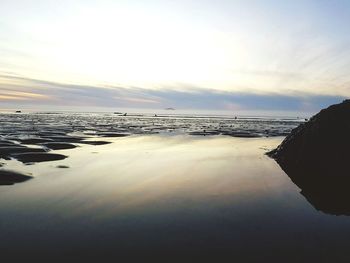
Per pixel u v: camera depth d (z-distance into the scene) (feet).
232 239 28.58
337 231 30.71
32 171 57.67
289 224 32.58
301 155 61.57
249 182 50.96
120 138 132.46
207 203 39.63
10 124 197.98
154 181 51.34
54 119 307.17
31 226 31.42
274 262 24.38
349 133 56.08
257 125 273.95
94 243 27.53
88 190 45.24
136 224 32.17
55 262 24.13
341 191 45.68
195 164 68.28
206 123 306.96
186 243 27.66
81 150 89.97
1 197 41.24
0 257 24.81
